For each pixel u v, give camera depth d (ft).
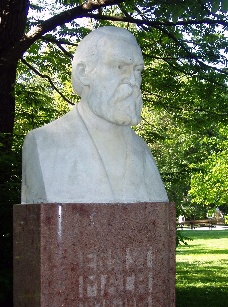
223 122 33.71
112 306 12.18
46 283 11.78
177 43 31.40
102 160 12.96
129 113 12.91
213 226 117.50
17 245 13.11
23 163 13.35
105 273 12.17
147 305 12.51
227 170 60.34
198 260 49.65
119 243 12.30
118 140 13.30
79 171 12.64
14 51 24.85
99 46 13.15
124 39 13.23
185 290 32.78
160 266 12.69
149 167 13.73
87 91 13.35
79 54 13.44
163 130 37.06
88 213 12.09
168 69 33.88
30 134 13.17
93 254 12.09
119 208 12.34
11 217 21.75
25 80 39.27
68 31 31.63
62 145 12.84
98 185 12.66
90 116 13.26
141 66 13.33
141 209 12.56
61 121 13.35
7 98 26.68
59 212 11.90
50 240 11.84
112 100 12.87
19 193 21.81
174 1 19.54
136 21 28.63
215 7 14.75
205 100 33.68
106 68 13.01
